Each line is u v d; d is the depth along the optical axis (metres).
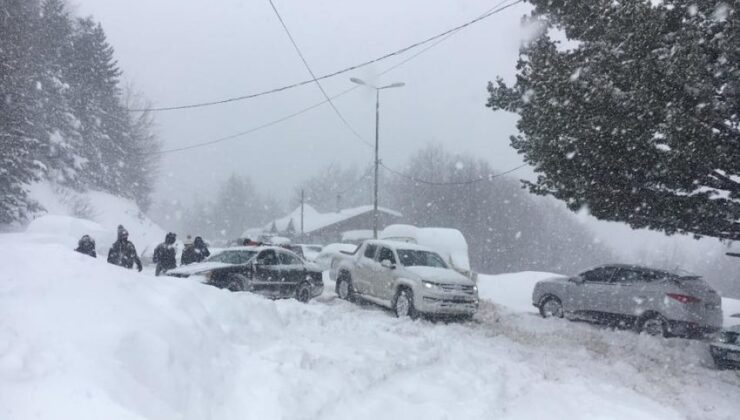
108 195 48.28
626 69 8.28
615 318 13.18
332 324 8.92
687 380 8.67
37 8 44.03
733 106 8.87
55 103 43.31
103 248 23.67
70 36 51.56
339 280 15.16
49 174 40.12
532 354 9.56
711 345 10.10
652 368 9.29
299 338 7.33
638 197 9.73
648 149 8.82
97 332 4.17
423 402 5.70
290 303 10.17
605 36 8.87
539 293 15.04
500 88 11.35
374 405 5.25
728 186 9.53
